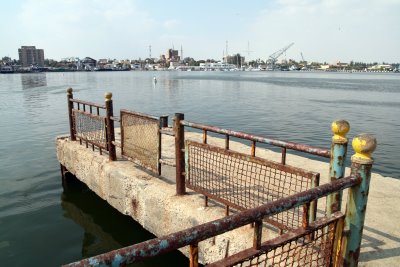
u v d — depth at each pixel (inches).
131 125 250.5
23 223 277.0
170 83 2792.8
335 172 121.9
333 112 1067.3
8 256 226.2
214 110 1107.3
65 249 236.8
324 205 189.9
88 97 1487.5
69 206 311.4
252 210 77.5
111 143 277.9
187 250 200.8
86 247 240.1
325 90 2031.3
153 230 221.9
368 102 1365.7
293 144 138.7
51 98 1439.5
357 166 104.0
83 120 319.3
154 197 215.3
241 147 325.4
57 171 414.9
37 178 388.5
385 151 571.2
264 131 749.9
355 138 104.9
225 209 187.3
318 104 1288.1
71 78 4069.9
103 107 278.8
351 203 106.4
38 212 298.4
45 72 7859.3
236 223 73.9
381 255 140.4
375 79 4074.8
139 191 230.1
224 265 76.9
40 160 464.8
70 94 342.3
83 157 305.3
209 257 173.6
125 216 283.9
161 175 245.1
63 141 350.6
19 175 399.2
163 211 208.4
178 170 206.2
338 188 97.0
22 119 862.5
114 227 269.7
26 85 2479.1
